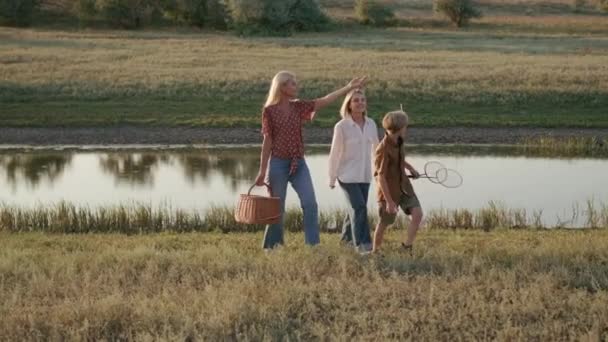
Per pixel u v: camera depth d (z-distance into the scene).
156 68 45.31
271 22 81.94
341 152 11.34
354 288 9.07
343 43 66.25
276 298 8.62
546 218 17.27
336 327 7.88
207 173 24.36
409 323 7.98
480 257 10.45
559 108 35.12
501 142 30.14
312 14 85.75
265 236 11.53
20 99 36.22
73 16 90.69
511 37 77.12
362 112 11.37
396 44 65.81
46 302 8.88
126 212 16.50
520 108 35.12
